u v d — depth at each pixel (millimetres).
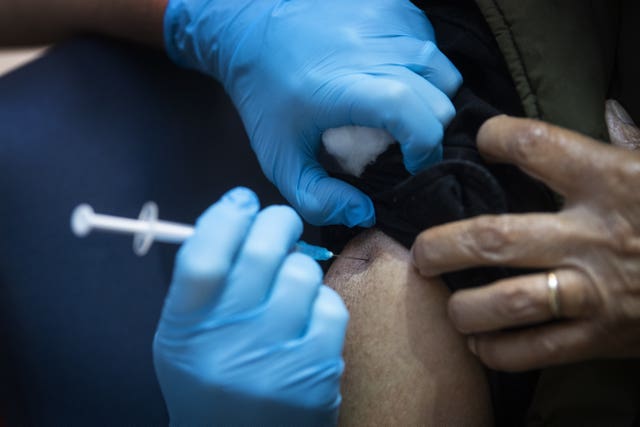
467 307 377
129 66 689
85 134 691
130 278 686
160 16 505
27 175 684
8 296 666
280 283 384
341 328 391
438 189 388
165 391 402
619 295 355
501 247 367
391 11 455
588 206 365
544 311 364
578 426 385
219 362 379
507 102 420
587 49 416
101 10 515
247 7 477
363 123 420
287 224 389
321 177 452
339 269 426
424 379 392
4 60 687
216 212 371
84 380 649
